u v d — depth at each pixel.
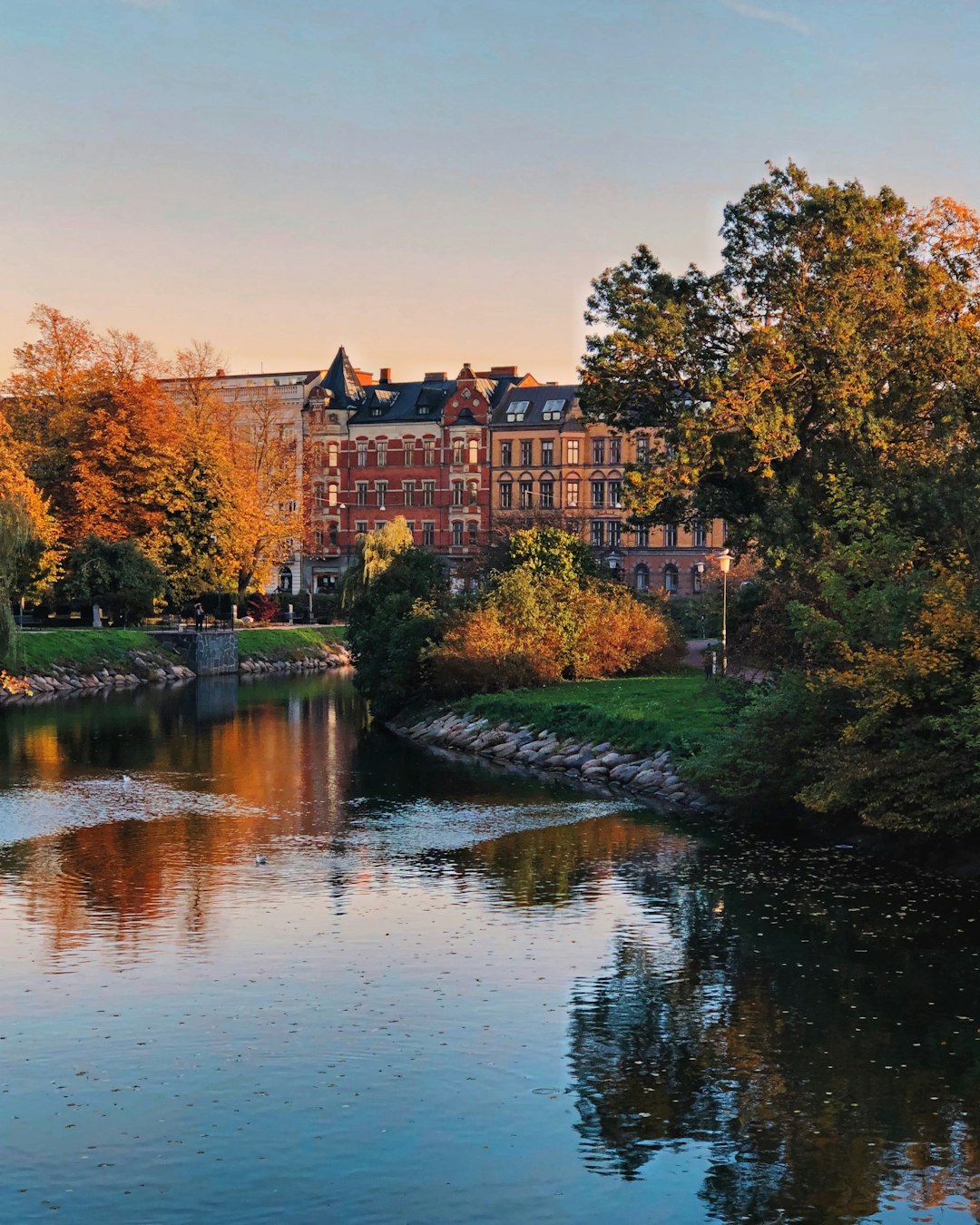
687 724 41.22
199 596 96.81
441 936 23.12
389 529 96.62
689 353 48.88
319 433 129.62
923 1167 14.93
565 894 26.00
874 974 21.06
